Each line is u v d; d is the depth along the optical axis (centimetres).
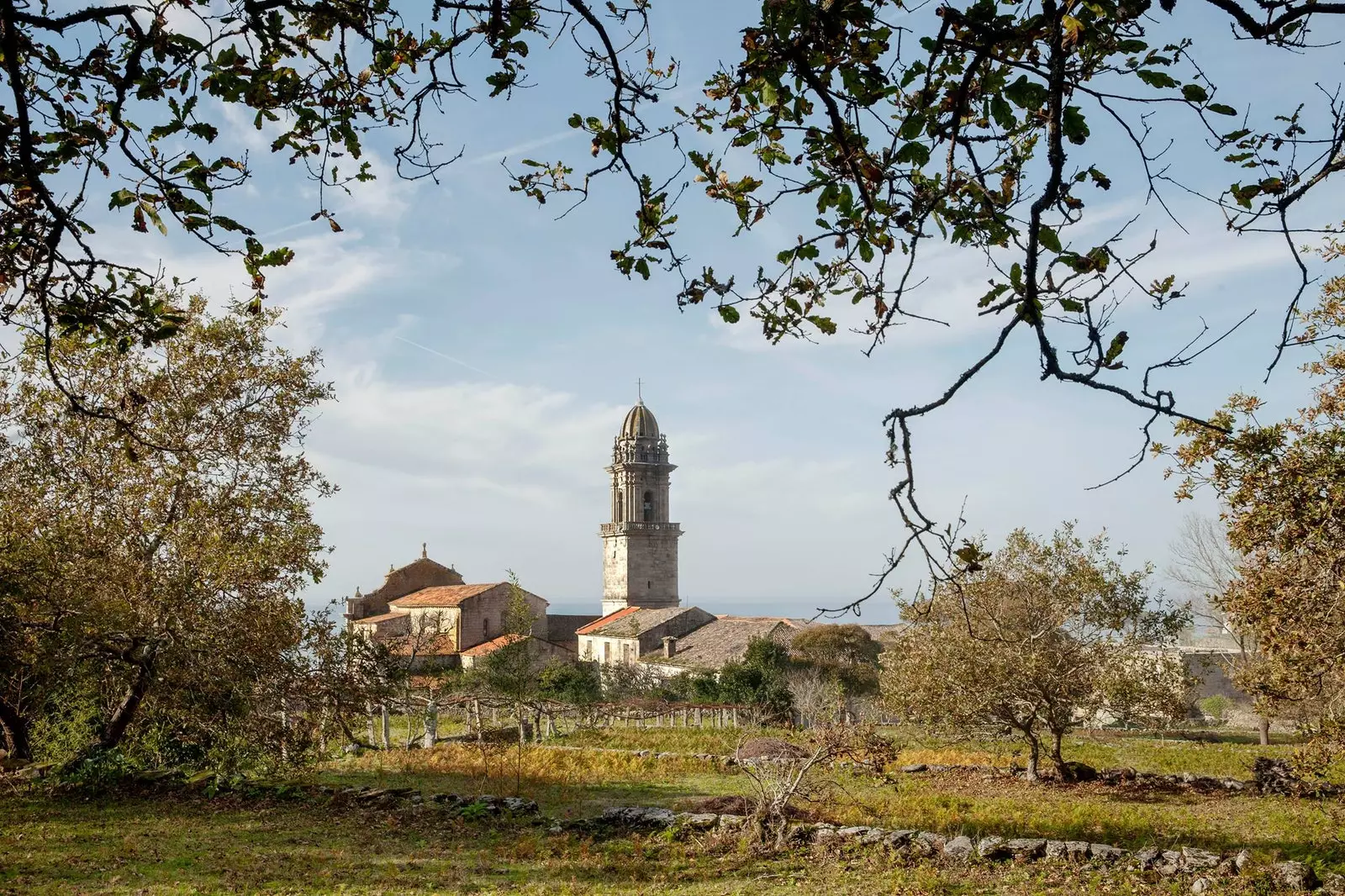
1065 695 2638
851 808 2095
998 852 1611
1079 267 373
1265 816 2048
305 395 2377
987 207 408
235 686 2092
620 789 2606
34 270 571
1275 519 1381
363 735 3534
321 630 2269
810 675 5381
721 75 464
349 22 520
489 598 8750
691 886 1455
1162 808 2230
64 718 2330
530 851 1670
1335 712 1812
